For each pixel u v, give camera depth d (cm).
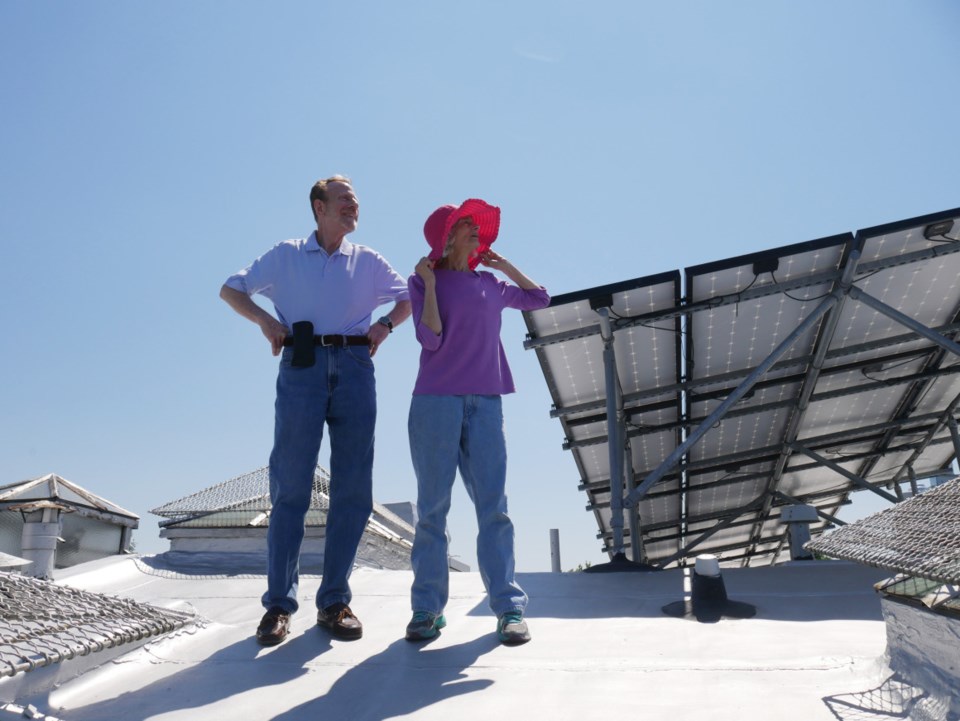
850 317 817
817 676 273
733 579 460
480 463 345
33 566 546
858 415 1075
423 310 339
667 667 290
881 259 722
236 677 308
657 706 252
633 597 422
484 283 356
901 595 263
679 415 944
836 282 730
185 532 651
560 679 284
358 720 257
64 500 621
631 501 739
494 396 352
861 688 259
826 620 359
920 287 793
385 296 379
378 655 326
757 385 906
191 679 310
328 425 370
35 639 238
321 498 677
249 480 731
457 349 344
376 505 949
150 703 286
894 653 264
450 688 281
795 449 1103
